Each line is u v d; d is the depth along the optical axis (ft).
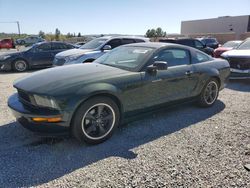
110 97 11.79
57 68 13.50
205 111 16.66
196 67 16.03
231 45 41.81
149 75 13.17
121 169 9.50
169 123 14.35
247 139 12.27
